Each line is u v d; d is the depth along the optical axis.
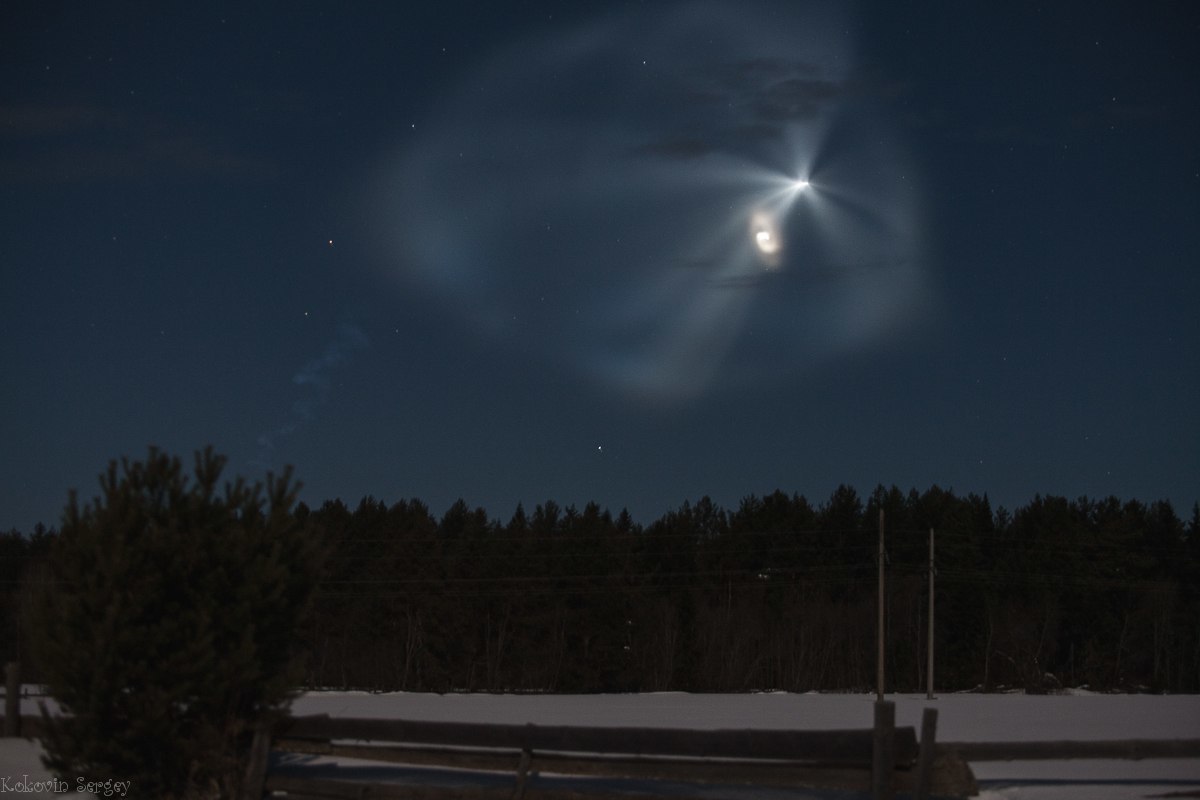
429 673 59.44
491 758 10.37
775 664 64.69
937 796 9.66
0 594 45.97
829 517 70.38
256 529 11.00
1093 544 63.69
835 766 9.48
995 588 63.62
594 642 61.06
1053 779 11.02
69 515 10.84
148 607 10.45
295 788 10.68
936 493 70.88
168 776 10.32
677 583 65.62
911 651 63.66
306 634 11.91
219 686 10.30
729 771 9.68
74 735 10.16
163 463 10.92
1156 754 9.65
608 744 9.98
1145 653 63.25
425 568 61.31
